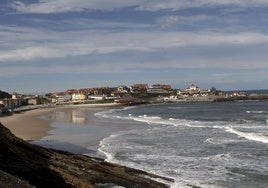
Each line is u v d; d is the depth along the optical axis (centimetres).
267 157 3036
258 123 6078
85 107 15475
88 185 1870
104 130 5325
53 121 7281
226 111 10406
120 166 2405
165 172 2548
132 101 18775
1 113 9350
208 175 2472
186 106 15300
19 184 1625
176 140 4062
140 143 3850
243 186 2222
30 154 2052
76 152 3309
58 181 1872
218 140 3994
